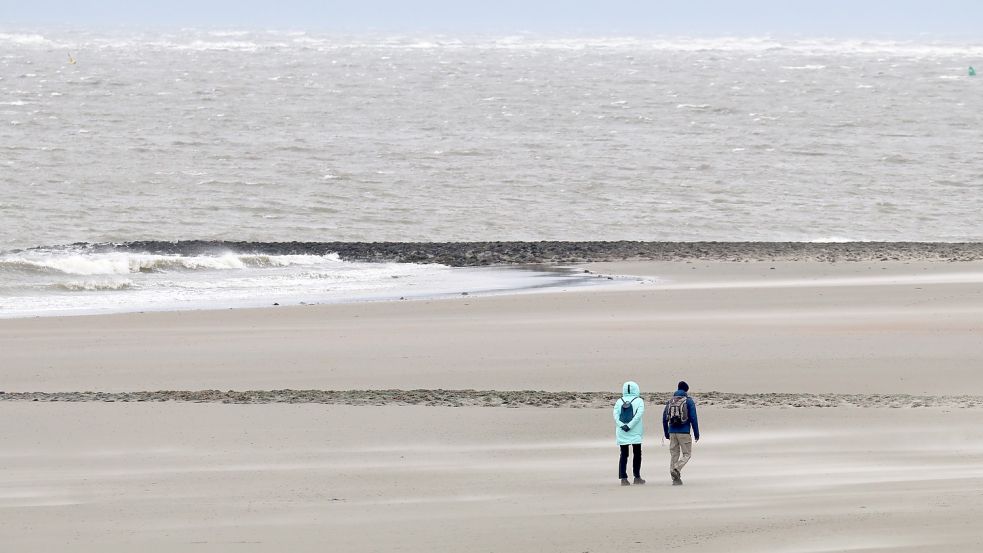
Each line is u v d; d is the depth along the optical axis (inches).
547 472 2849.4
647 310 5487.2
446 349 4628.4
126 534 2223.2
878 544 2021.4
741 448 3102.9
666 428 2674.7
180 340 4817.9
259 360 4453.7
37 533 2239.2
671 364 4372.5
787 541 2066.9
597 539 2126.0
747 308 5531.5
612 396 3875.5
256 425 3395.7
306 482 2736.2
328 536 2185.0
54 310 5679.1
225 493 2623.0
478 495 2586.1
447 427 3376.0
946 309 5472.4
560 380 4131.4
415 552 2055.9
